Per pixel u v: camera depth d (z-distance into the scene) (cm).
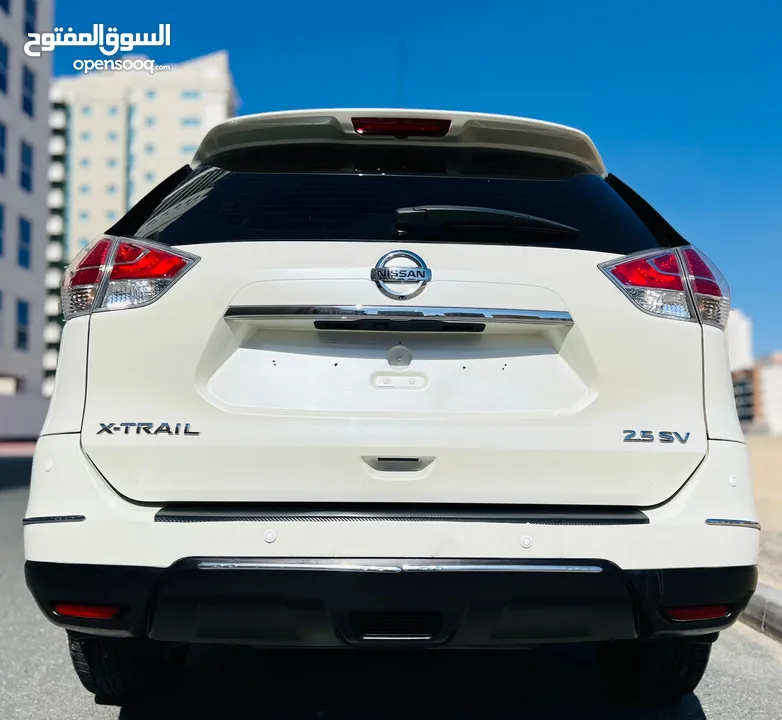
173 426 209
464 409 215
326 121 246
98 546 203
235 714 279
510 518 204
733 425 222
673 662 271
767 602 410
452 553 201
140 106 9269
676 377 219
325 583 199
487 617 203
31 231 3878
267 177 243
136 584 201
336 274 216
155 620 203
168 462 207
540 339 222
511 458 209
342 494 206
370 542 201
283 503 206
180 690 303
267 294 215
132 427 209
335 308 214
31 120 3869
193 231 226
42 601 210
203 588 200
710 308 227
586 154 259
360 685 309
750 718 283
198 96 9288
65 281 227
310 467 207
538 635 206
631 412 215
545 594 202
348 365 218
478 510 207
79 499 207
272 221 227
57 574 206
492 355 221
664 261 227
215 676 319
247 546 201
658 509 211
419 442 208
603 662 301
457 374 219
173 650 276
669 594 205
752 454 1791
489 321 216
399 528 202
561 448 210
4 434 3516
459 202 237
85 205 9094
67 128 9162
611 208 243
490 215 225
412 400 216
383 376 218
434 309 215
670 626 209
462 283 217
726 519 212
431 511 206
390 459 209
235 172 246
